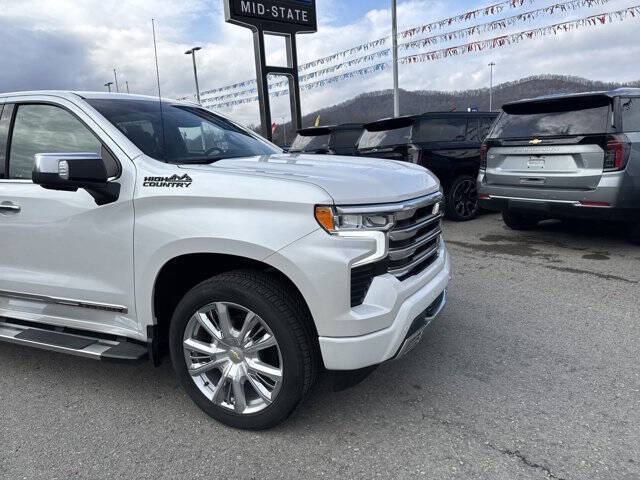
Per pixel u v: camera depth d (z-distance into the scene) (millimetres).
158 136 3254
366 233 2533
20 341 3246
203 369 2848
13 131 3365
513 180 6535
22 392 3346
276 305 2562
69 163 2635
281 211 2521
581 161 5840
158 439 2787
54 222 3088
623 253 6125
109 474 2520
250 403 2801
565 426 2750
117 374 3553
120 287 2957
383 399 3096
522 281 5223
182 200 2701
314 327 2646
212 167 2877
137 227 2816
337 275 2459
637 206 5715
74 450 2713
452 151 8484
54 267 3174
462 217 8758
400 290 2654
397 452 2600
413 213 2785
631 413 2842
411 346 2842
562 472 2400
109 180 2926
